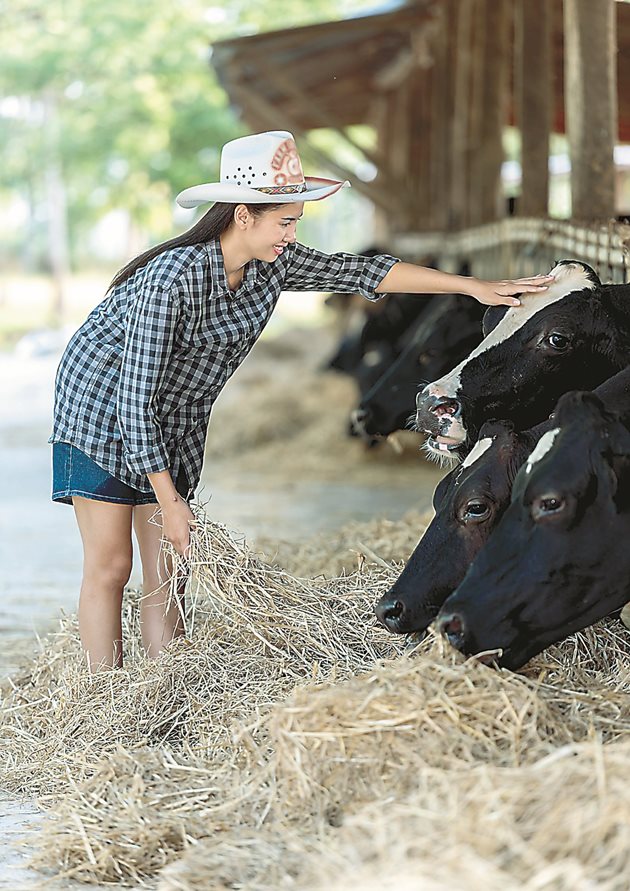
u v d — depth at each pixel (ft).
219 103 113.50
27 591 24.02
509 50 36.70
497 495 13.50
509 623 12.16
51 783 13.41
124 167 123.95
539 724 11.31
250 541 27.04
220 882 10.15
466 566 13.56
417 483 37.99
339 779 11.09
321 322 98.99
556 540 12.10
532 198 29.43
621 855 8.93
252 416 47.21
